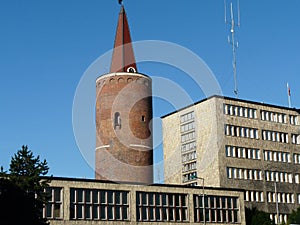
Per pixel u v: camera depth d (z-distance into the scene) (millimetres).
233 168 81375
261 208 82562
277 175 86312
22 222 42406
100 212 60875
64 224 57719
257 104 87250
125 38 70438
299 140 91125
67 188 58906
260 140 85750
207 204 70250
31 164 45906
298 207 80312
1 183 42781
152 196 65625
